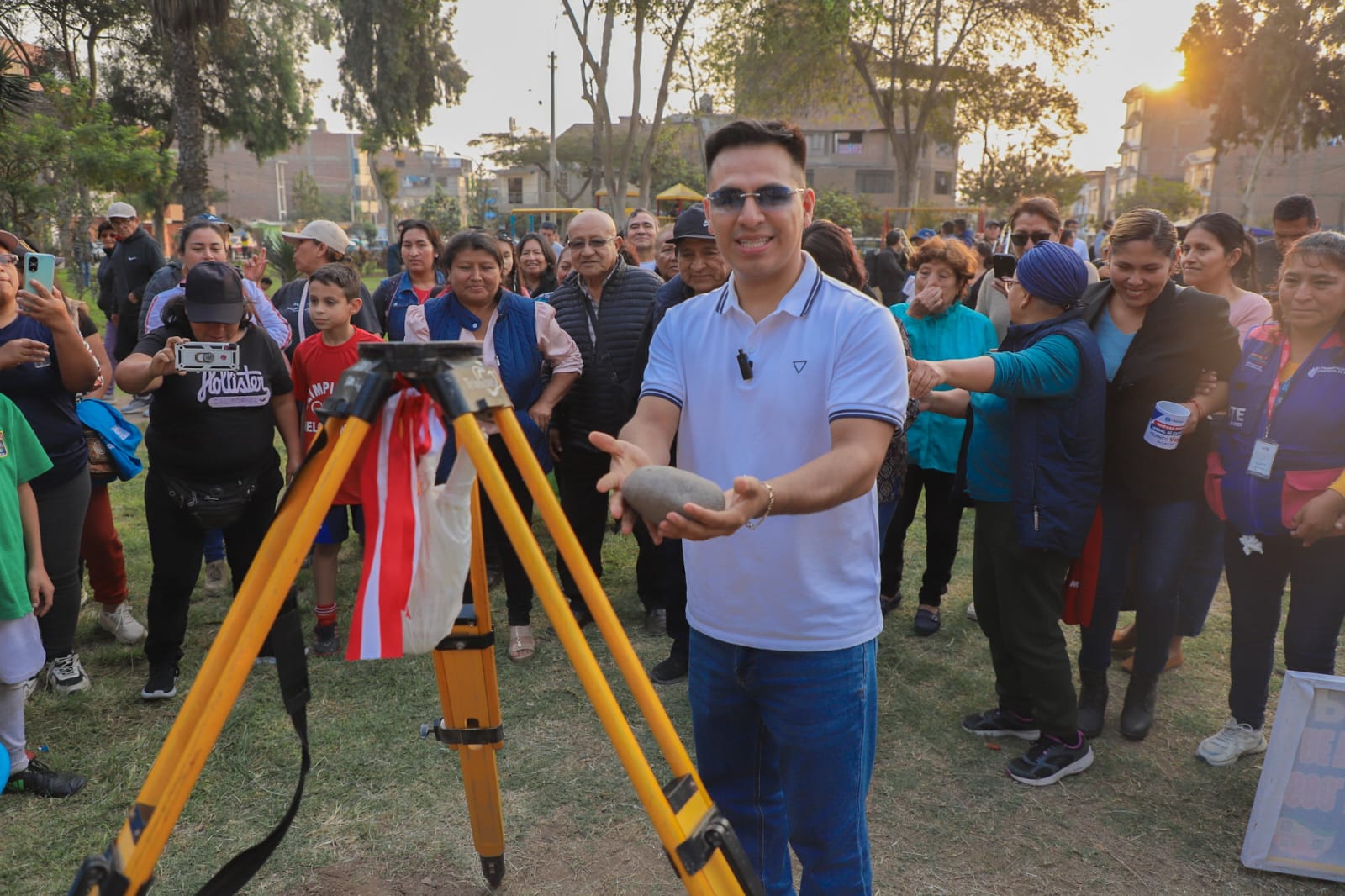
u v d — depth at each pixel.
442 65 36.47
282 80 33.28
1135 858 2.85
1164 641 3.45
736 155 1.78
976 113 30.92
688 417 1.97
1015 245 4.97
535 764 3.33
